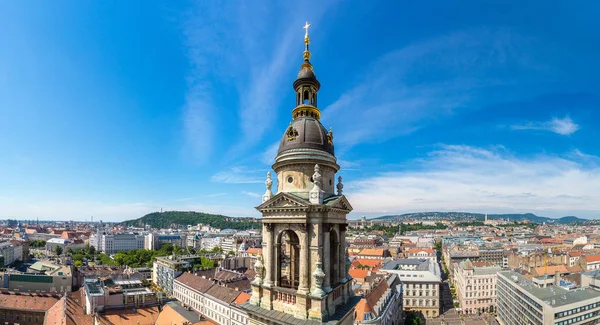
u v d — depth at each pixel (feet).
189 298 629.92
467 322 627.05
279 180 137.59
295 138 132.05
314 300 116.67
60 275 638.53
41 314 522.47
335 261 134.00
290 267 138.31
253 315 127.65
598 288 533.55
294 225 124.36
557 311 430.20
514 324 549.95
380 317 429.38
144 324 419.33
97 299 422.82
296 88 143.95
